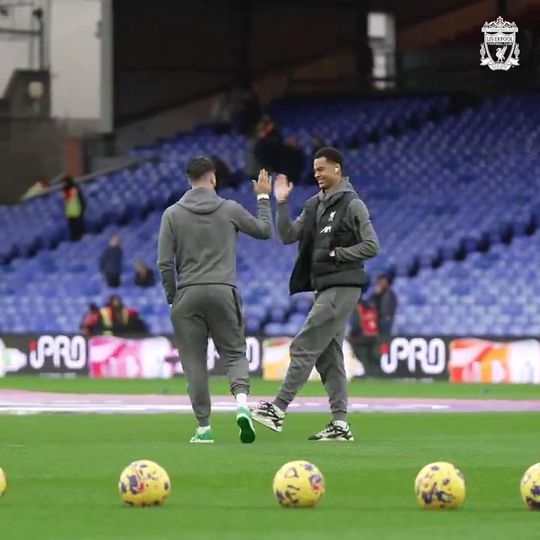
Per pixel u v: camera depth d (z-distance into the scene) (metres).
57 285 64.88
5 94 70.31
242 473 16.48
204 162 21.89
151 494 13.25
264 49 72.56
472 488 15.15
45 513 12.80
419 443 21.62
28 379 52.81
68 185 68.12
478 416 29.75
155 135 71.31
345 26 72.50
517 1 69.81
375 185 67.25
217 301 21.45
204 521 12.18
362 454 19.27
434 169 67.50
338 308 22.36
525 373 51.97
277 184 22.47
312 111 71.69
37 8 70.44
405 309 60.97
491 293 60.88
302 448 20.38
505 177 66.25
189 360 21.75
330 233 22.42
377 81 72.12
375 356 53.62
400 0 72.12
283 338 53.81
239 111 71.75
